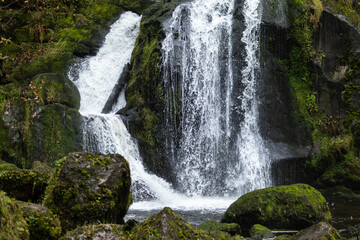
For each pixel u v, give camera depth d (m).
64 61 16.11
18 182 4.67
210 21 14.20
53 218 3.73
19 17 17.06
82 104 15.29
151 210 9.75
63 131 11.09
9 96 10.98
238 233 6.72
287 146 13.21
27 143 10.56
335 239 4.77
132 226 3.79
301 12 14.02
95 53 16.67
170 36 13.66
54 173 4.51
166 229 3.41
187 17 14.02
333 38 14.40
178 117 13.02
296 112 13.64
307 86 14.00
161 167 12.85
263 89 13.38
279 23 13.75
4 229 2.74
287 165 12.96
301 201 7.20
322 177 13.40
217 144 13.15
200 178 12.87
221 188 12.77
